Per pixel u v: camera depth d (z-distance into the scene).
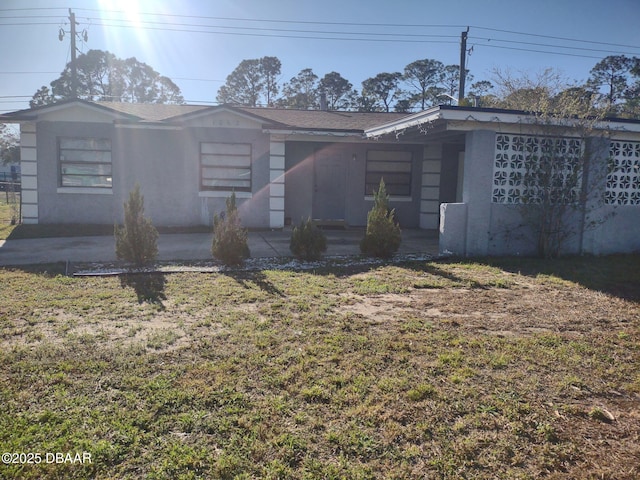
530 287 7.33
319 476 2.76
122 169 13.07
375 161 15.28
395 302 6.41
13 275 7.54
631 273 8.30
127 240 8.23
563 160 9.84
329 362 4.29
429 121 9.52
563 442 3.14
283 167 13.61
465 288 7.24
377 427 3.25
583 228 10.10
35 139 12.76
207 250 10.04
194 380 3.87
